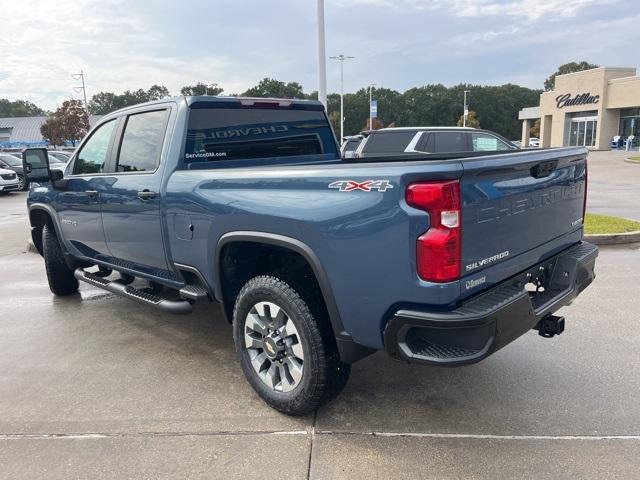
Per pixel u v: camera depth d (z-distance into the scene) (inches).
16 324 207.9
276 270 135.6
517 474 109.6
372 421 131.3
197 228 146.6
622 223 368.8
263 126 178.4
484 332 104.2
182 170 155.3
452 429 127.1
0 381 157.8
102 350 180.2
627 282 243.9
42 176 203.8
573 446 119.0
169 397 145.9
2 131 3240.7
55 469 114.7
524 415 132.6
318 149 198.2
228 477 110.7
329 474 110.8
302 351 126.6
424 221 101.8
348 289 114.0
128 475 112.1
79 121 2155.5
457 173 101.4
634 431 124.3
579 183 151.5
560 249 145.2
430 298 103.0
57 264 233.9
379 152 430.6
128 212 171.8
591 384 147.7
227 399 144.2
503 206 115.1
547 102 2148.1
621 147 1768.0
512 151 145.9
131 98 3944.4
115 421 133.6
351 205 110.9
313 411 135.3
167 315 215.6
